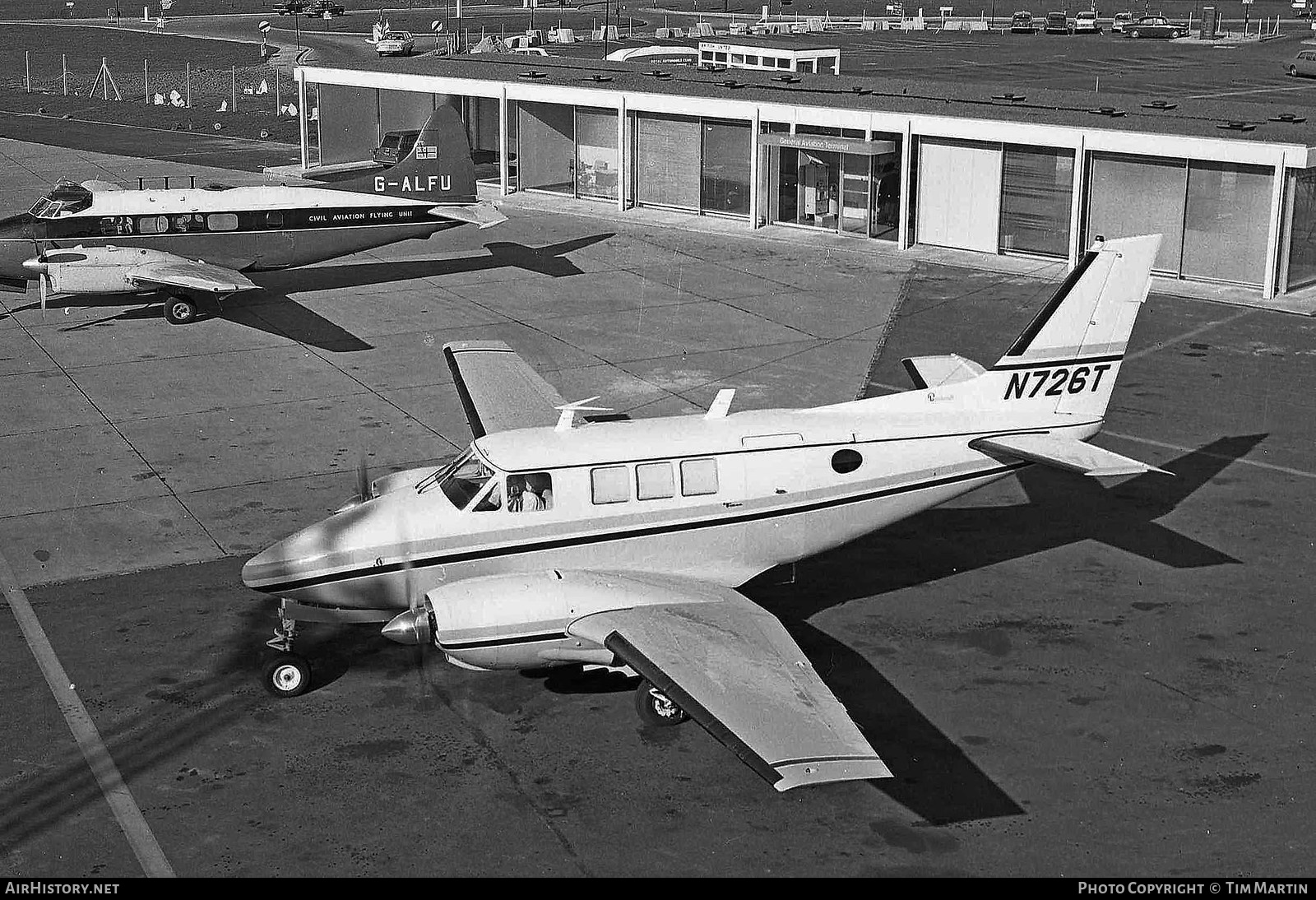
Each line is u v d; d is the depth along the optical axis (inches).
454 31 5128.0
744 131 1899.6
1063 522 899.4
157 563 831.1
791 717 523.8
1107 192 1606.8
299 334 1365.7
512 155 2235.5
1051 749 624.1
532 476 679.7
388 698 677.3
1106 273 754.2
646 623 612.4
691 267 1676.9
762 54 2564.0
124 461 1000.9
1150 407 1124.5
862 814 575.8
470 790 595.5
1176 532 878.4
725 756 624.7
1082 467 695.1
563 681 697.6
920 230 1791.3
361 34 5305.1
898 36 4630.9
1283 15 5925.2
